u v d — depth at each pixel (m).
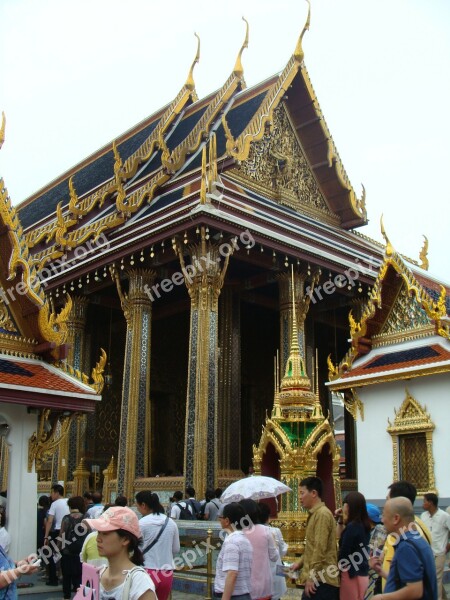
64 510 12.52
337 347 32.66
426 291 15.66
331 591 6.68
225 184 23.42
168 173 25.38
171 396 29.34
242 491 10.23
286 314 23.50
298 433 12.09
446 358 13.69
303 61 26.25
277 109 26.39
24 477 12.38
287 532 11.26
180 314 30.30
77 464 24.77
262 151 25.59
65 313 13.60
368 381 14.54
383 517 5.40
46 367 13.19
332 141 27.20
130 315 22.95
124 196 24.58
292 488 11.53
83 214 27.36
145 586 4.23
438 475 13.42
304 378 12.56
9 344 12.89
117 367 28.56
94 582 4.35
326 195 28.25
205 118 27.31
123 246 22.50
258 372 30.61
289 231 23.00
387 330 15.55
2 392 11.73
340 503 12.04
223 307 25.36
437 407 13.69
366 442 14.73
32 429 12.61
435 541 9.79
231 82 28.78
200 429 19.73
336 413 45.78
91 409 12.95
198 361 20.33
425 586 5.02
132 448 21.59
